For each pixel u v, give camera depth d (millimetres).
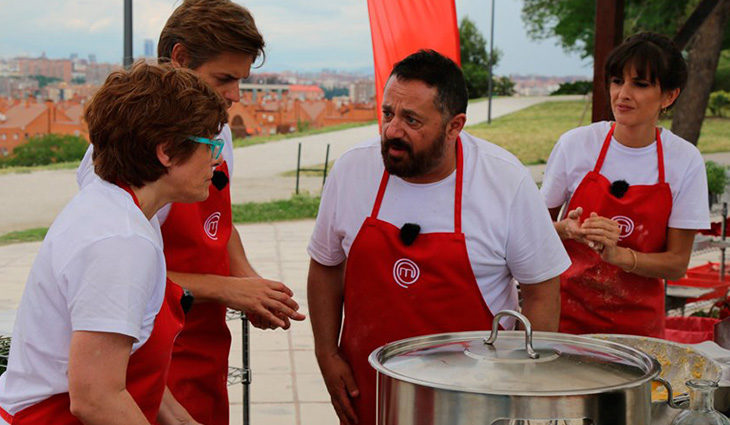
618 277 2830
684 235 2787
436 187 2148
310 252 2387
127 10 8211
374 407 2254
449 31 3951
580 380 1531
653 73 2643
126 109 1542
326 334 2373
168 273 2219
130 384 1614
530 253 2178
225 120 1670
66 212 1559
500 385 1502
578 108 34781
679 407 1679
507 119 32969
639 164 2789
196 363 2365
